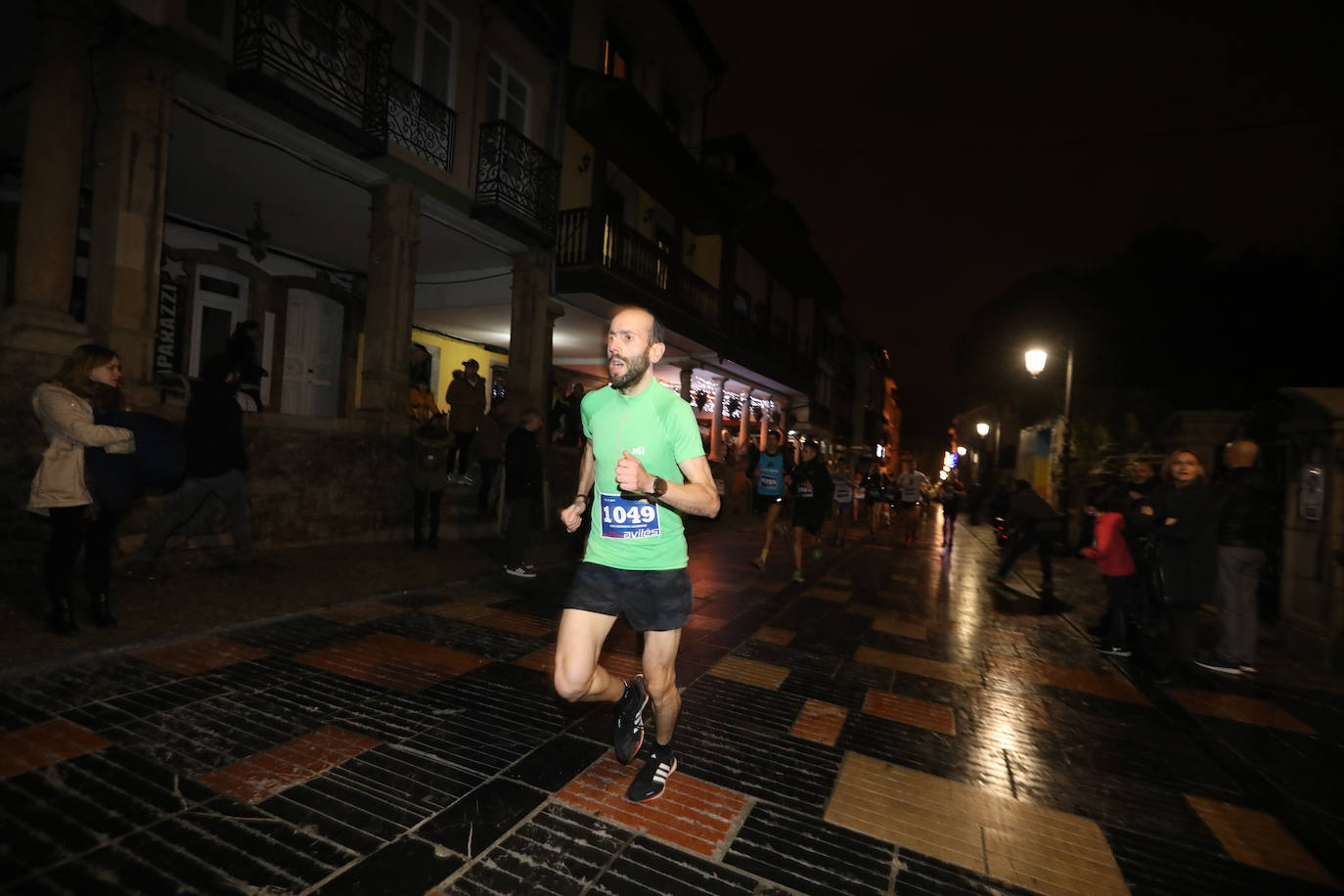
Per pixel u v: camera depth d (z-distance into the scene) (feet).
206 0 20.94
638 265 44.83
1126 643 18.30
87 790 7.61
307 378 39.83
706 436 74.43
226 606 15.29
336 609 16.29
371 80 25.79
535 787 8.52
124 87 18.86
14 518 15.99
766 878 7.02
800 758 10.11
